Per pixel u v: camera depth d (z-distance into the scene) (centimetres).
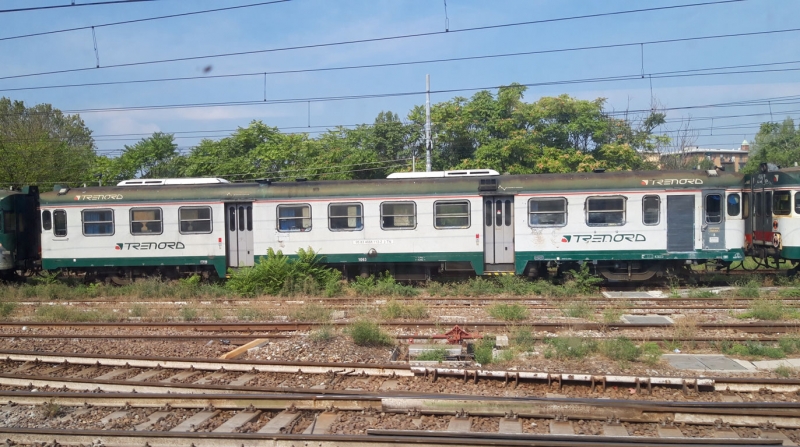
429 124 2420
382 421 739
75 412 797
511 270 1853
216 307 1547
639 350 1023
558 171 2950
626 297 1681
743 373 906
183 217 1950
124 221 1969
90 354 1047
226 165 3231
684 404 739
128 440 695
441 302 1606
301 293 1756
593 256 1803
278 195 1908
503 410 747
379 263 1934
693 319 1268
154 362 1015
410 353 1065
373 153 3441
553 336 1160
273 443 675
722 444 643
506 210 1848
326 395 801
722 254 1773
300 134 3578
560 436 665
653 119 3788
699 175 1778
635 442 655
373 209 1870
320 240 1892
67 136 5466
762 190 1916
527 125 3350
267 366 970
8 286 1992
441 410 755
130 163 3366
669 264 1853
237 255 1944
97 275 2050
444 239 1850
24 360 1064
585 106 3347
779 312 1322
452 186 1845
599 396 823
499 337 1123
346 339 1151
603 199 1798
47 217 2002
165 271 2022
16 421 770
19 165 3080
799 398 794
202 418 765
